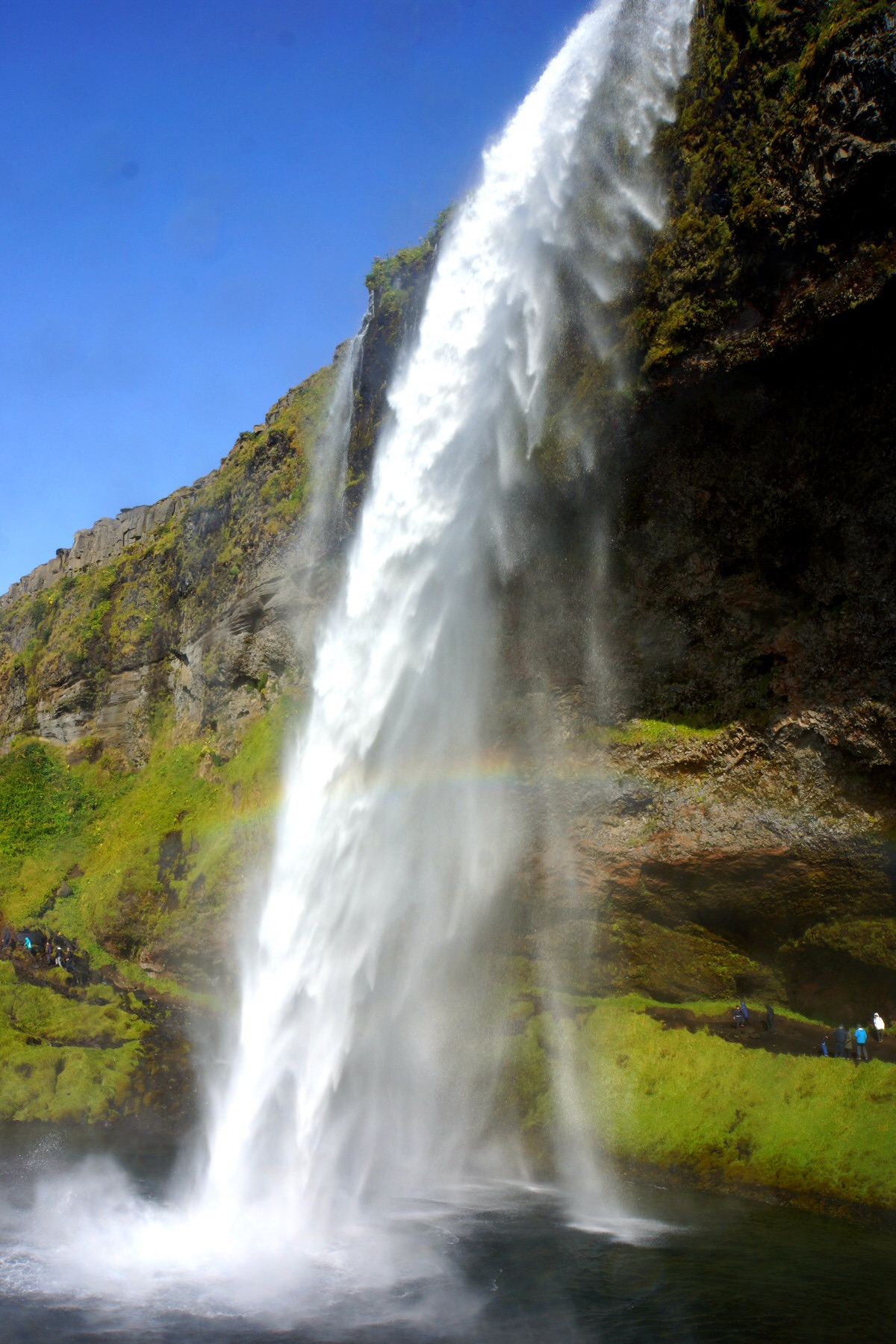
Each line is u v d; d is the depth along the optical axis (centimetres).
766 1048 1836
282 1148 1962
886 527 1630
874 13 1398
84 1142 2039
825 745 1775
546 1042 2042
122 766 3872
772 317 1588
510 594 2125
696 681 1950
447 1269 1337
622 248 1816
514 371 2019
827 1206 1499
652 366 1723
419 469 2256
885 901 1759
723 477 1792
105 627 4112
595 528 1966
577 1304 1204
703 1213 1554
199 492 4056
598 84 1889
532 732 2142
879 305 1466
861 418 1605
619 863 2047
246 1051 2420
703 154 1656
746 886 1923
